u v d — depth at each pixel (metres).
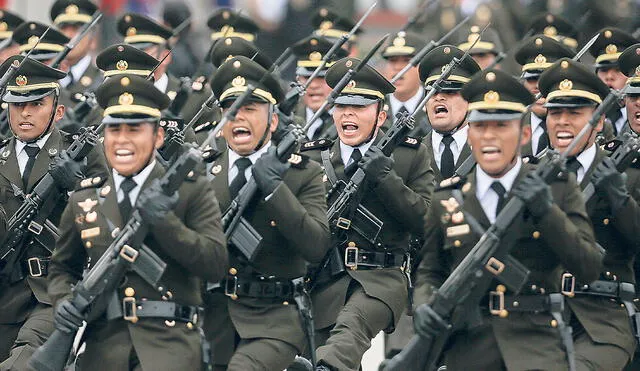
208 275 30.25
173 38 50.66
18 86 36.47
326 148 36.94
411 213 35.91
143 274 30.03
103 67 41.38
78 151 35.47
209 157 33.94
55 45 46.34
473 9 55.84
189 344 30.53
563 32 48.75
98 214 30.67
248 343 33.19
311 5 62.59
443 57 39.75
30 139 36.62
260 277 33.41
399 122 36.12
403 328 39.75
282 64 46.88
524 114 30.33
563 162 29.77
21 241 35.81
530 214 30.03
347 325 35.28
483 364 30.53
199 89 44.00
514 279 29.88
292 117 37.84
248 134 33.50
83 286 30.22
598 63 42.00
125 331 30.44
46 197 35.66
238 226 33.06
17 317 36.16
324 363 34.44
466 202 30.59
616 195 32.59
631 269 33.62
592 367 32.62
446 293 30.00
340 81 36.06
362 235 36.03
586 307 33.25
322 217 33.41
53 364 30.36
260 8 62.62
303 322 33.59
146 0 64.44
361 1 75.19
